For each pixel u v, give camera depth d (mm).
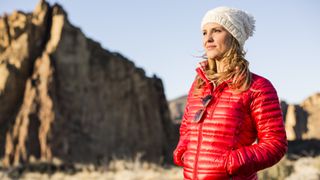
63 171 55500
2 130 62219
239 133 2795
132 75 76250
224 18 2920
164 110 81812
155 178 33625
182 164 3096
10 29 68750
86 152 63719
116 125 70500
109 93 71625
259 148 2727
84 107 67375
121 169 51125
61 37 68500
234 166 2684
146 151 71875
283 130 2811
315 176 16359
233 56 2893
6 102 63750
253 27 3049
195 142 2883
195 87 3047
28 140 61000
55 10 70938
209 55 2977
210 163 2770
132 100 74438
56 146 61531
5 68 64812
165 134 79125
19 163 58844
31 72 66562
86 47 70688
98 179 40750
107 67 73125
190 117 2994
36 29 69250
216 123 2814
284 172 16422
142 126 73625
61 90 66000
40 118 62875
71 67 68312
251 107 2812
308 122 83000
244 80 2805
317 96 88312
